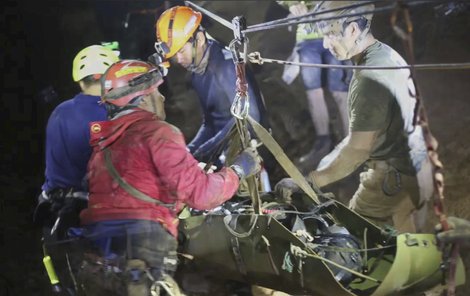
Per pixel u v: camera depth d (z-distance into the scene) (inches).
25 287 176.7
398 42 284.7
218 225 131.3
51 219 142.9
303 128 249.8
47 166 143.1
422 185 141.6
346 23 139.2
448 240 107.4
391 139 139.8
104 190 122.0
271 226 124.6
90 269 127.3
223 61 165.3
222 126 171.0
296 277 125.1
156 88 126.7
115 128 121.2
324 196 145.1
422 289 123.3
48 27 331.0
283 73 282.8
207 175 121.0
